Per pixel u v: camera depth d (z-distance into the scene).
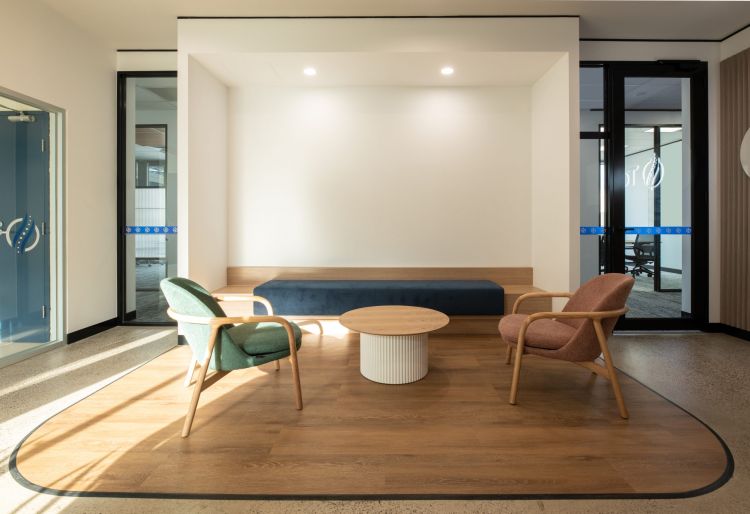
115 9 3.49
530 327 2.57
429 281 4.34
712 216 4.11
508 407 2.39
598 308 2.33
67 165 3.66
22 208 3.49
